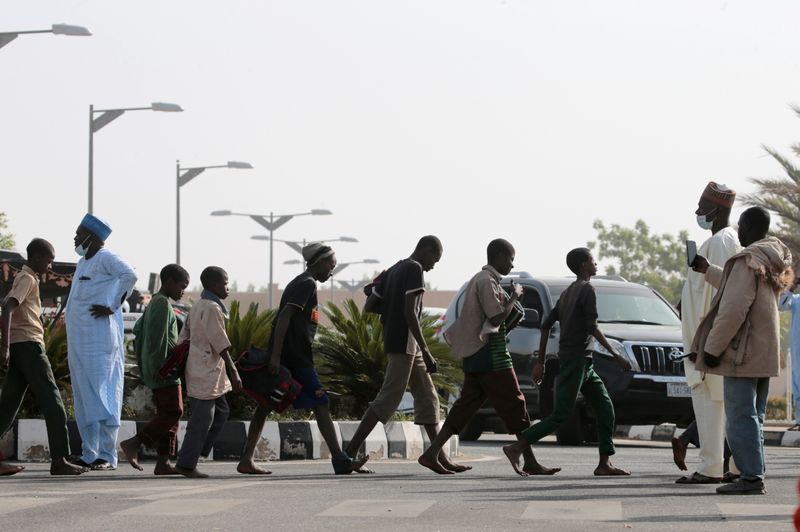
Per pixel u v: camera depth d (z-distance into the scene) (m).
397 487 13.75
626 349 24.20
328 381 20.95
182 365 15.53
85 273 16.41
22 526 10.13
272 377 15.72
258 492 13.01
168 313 15.89
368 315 21.25
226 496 12.54
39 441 18.25
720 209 14.50
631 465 18.27
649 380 24.09
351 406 21.12
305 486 13.84
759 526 10.37
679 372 24.33
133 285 16.42
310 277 15.95
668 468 17.53
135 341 16.25
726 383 13.16
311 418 20.22
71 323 16.39
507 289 26.25
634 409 24.11
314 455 19.09
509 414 15.80
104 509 11.28
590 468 17.72
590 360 15.97
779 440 27.27
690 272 14.45
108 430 16.48
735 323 12.95
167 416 15.79
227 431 18.73
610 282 26.61
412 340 16.16
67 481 14.57
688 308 14.45
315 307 16.02
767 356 13.02
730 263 13.11
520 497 12.52
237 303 20.20
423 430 20.64
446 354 20.98
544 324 16.33
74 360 16.36
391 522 10.45
